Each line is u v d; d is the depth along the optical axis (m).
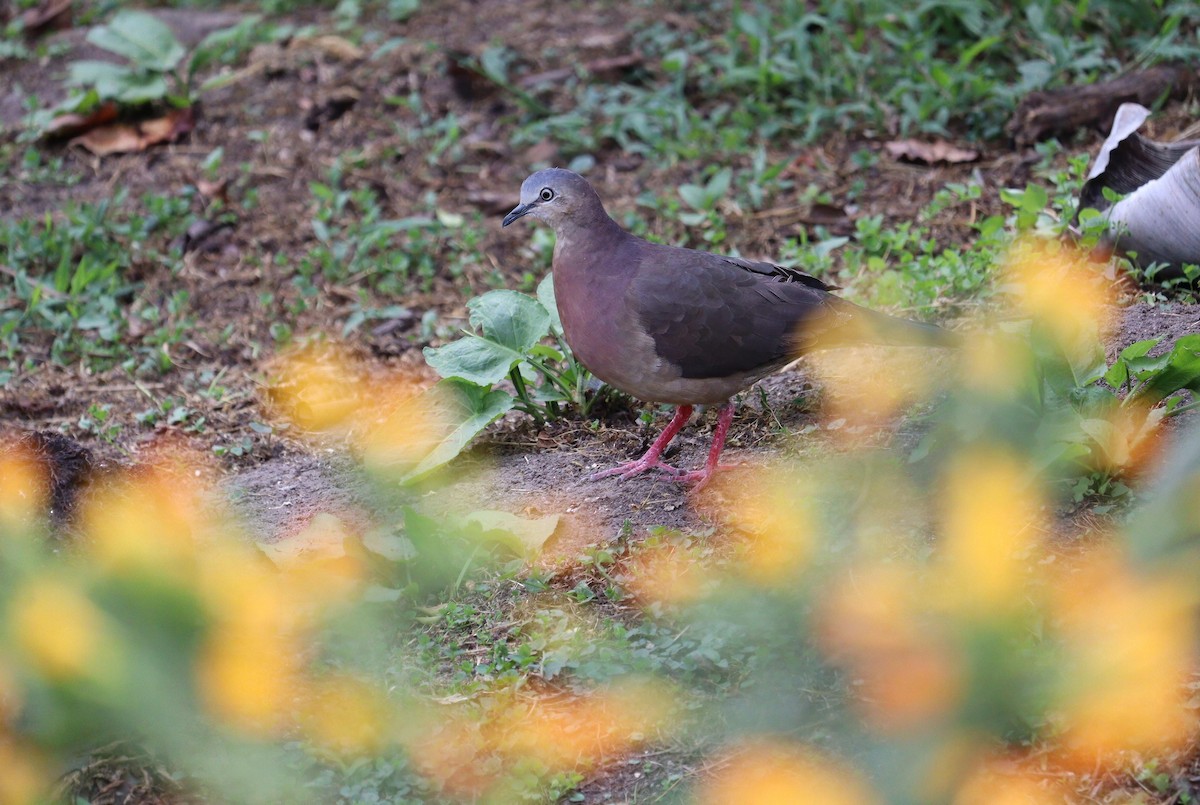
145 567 4.01
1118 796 6.27
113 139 17.09
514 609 8.38
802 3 17.22
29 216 15.64
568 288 9.64
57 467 9.27
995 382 5.09
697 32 18.09
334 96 17.55
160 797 6.79
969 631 3.85
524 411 11.11
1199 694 6.55
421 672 7.70
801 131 15.94
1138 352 8.59
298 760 6.93
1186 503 3.98
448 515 9.02
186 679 4.18
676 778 6.76
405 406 10.47
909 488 7.88
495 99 17.38
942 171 14.76
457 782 6.91
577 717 7.34
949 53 16.81
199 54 17.73
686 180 15.42
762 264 9.91
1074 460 8.27
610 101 16.91
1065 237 12.12
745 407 10.77
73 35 19.84
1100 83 14.98
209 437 11.58
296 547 8.82
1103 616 4.18
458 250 14.59
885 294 11.92
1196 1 16.20
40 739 5.46
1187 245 11.07
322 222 15.01
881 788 3.95
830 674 6.43
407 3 19.62
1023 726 6.57
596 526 9.27
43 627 3.97
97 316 13.43
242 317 13.73
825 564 4.69
